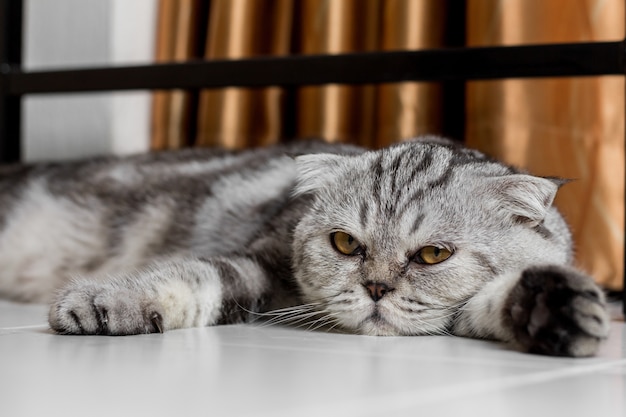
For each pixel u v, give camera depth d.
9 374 0.35
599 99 0.74
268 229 0.58
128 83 0.73
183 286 0.49
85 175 0.73
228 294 0.51
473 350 0.42
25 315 0.57
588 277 0.40
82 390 0.33
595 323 0.39
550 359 0.40
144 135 0.86
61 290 0.47
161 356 0.39
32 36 0.90
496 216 0.50
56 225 0.70
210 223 0.64
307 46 0.79
